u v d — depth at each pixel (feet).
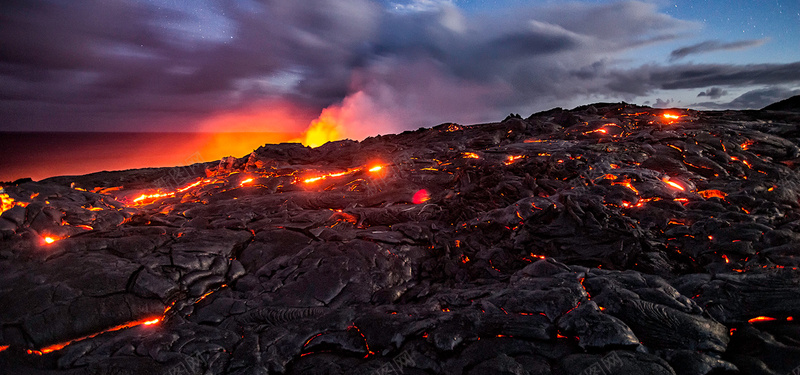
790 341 14.15
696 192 31.37
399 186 44.32
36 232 26.45
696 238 23.39
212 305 21.34
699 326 15.05
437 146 64.28
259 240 28.63
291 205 38.40
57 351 17.30
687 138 44.83
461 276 24.47
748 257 20.51
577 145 48.70
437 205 34.78
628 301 16.62
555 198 29.89
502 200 33.37
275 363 16.02
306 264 24.48
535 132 67.46
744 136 43.86
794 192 29.53
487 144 61.67
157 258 23.62
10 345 17.65
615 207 28.94
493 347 15.34
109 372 15.67
